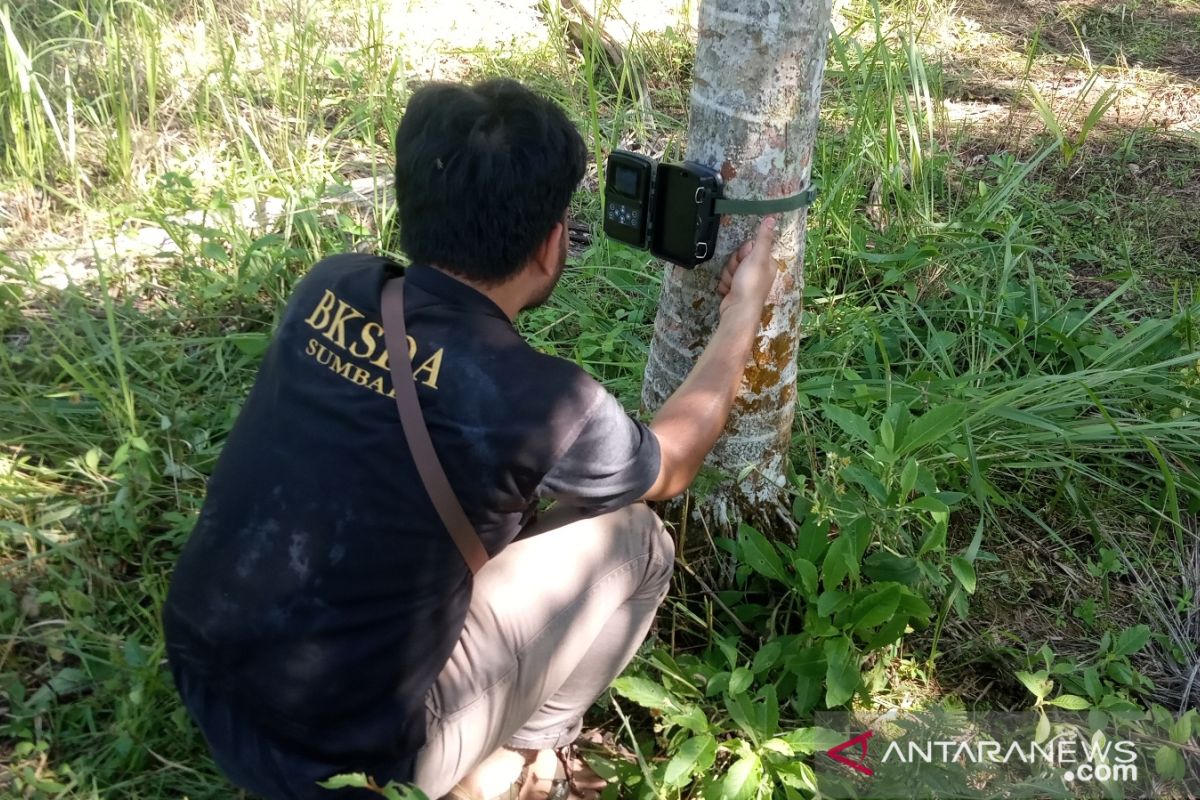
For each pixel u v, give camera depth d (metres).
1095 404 2.80
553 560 1.75
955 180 4.12
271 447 1.55
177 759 2.03
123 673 2.07
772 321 2.19
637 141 4.15
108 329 2.97
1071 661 2.38
